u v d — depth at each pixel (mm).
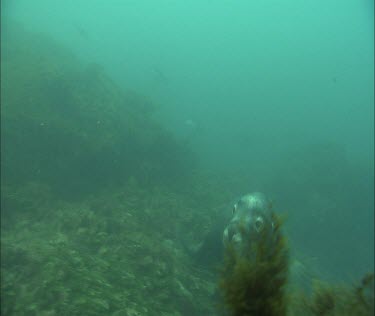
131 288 6793
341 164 27672
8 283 6039
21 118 13312
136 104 21391
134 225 10250
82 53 50688
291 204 24516
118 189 13883
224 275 2207
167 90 52875
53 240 8398
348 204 25781
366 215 26328
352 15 132500
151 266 7961
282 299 2031
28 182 11977
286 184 25797
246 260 2072
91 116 15477
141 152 17031
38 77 15953
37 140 13234
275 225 2348
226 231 6051
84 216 9953
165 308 6562
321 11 140750
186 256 9875
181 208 14023
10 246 7379
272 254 2156
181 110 49812
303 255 16766
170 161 18500
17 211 10281
